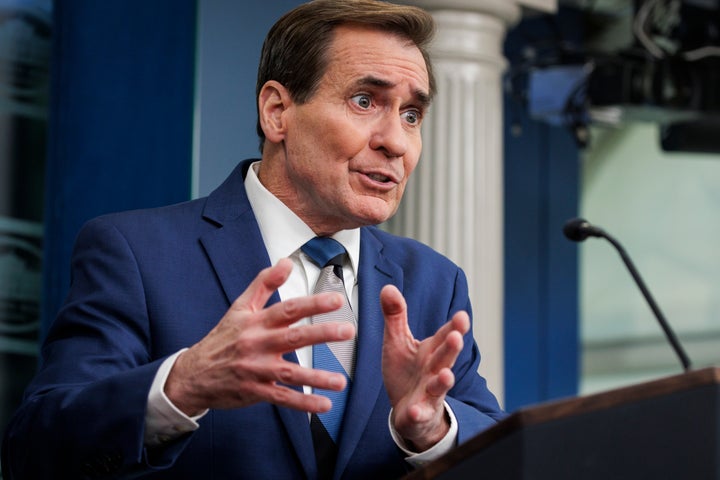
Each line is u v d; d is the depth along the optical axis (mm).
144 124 3816
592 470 1342
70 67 4102
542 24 7203
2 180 4168
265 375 1595
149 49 3801
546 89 6355
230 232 2137
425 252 2355
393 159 2018
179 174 3648
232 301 2057
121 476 1765
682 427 1383
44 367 1995
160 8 3770
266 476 1965
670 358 8766
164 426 1735
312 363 2062
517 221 7148
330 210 2059
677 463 1380
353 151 2000
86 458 1766
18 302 4238
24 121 4176
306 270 2127
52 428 1808
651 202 8633
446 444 1895
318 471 1980
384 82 2006
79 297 2061
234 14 3666
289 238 2119
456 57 4820
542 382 7230
